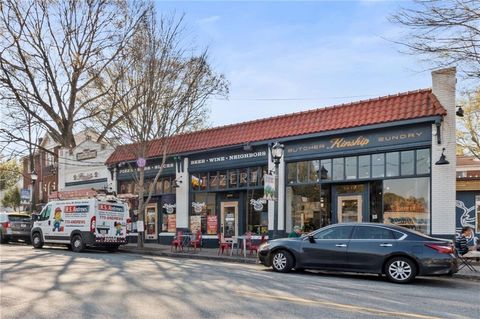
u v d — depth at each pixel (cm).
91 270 1251
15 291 923
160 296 875
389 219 1681
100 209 2031
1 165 4634
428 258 1126
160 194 2488
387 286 1090
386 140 1684
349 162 1792
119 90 2386
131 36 2398
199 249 2116
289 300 851
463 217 2541
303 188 1916
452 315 764
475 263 1497
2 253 1809
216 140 2203
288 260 1295
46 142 4356
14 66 2858
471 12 1219
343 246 1223
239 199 2158
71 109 3072
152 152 2453
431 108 1573
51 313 735
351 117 1777
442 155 1547
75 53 2956
